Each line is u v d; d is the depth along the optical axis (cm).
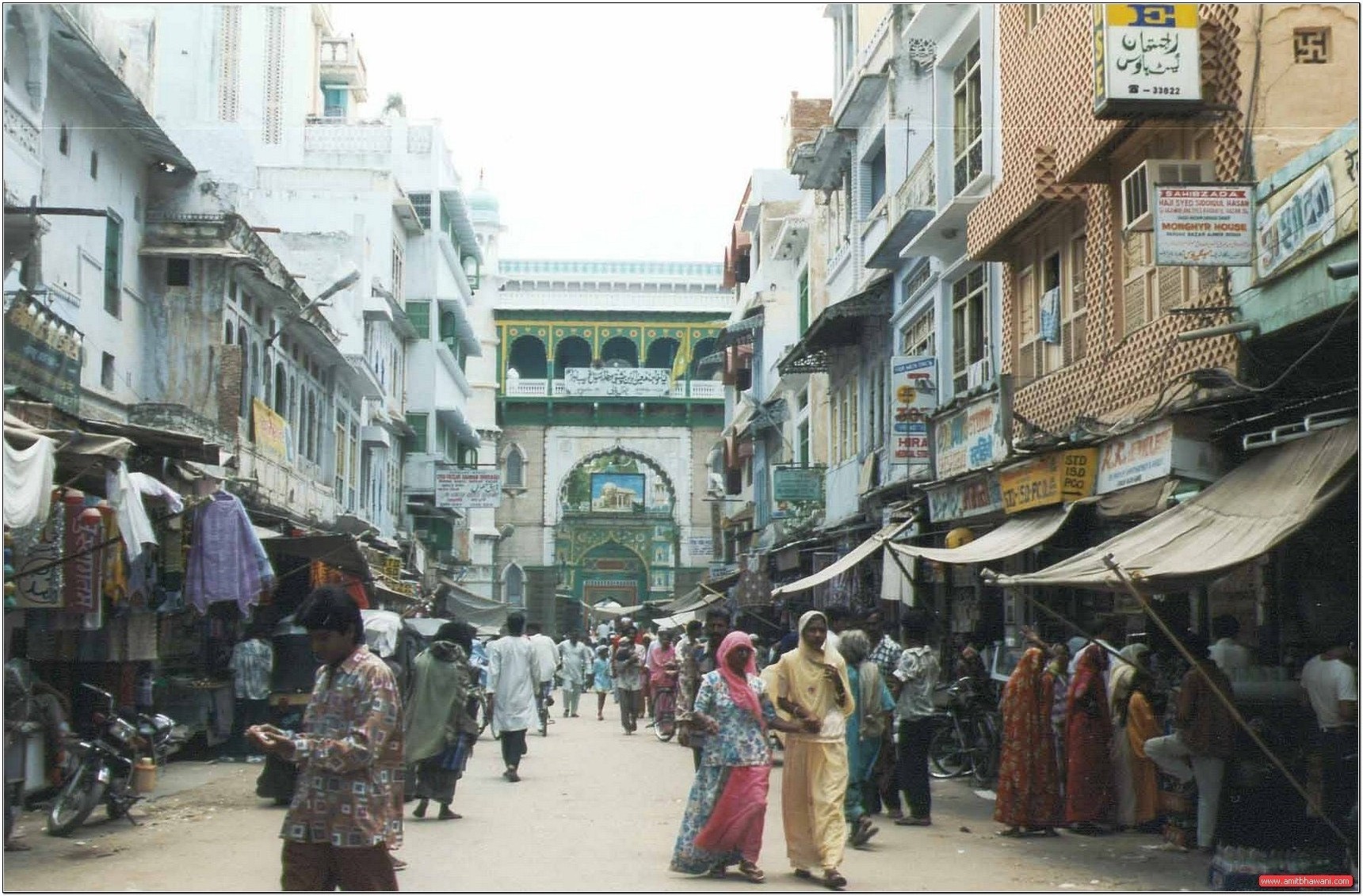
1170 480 1089
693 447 6562
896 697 1121
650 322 6606
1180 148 1245
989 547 1331
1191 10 1114
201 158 2839
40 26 1492
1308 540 1059
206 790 1326
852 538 2561
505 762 1498
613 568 6550
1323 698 864
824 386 3288
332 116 4925
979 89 1848
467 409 6347
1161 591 872
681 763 1709
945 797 1324
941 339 2042
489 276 6475
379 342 3803
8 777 951
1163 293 1259
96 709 1271
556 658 2225
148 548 1160
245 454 2141
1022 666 1057
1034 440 1408
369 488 3747
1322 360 1030
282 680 1578
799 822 861
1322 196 931
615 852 957
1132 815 1051
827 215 3073
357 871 532
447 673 1141
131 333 1998
